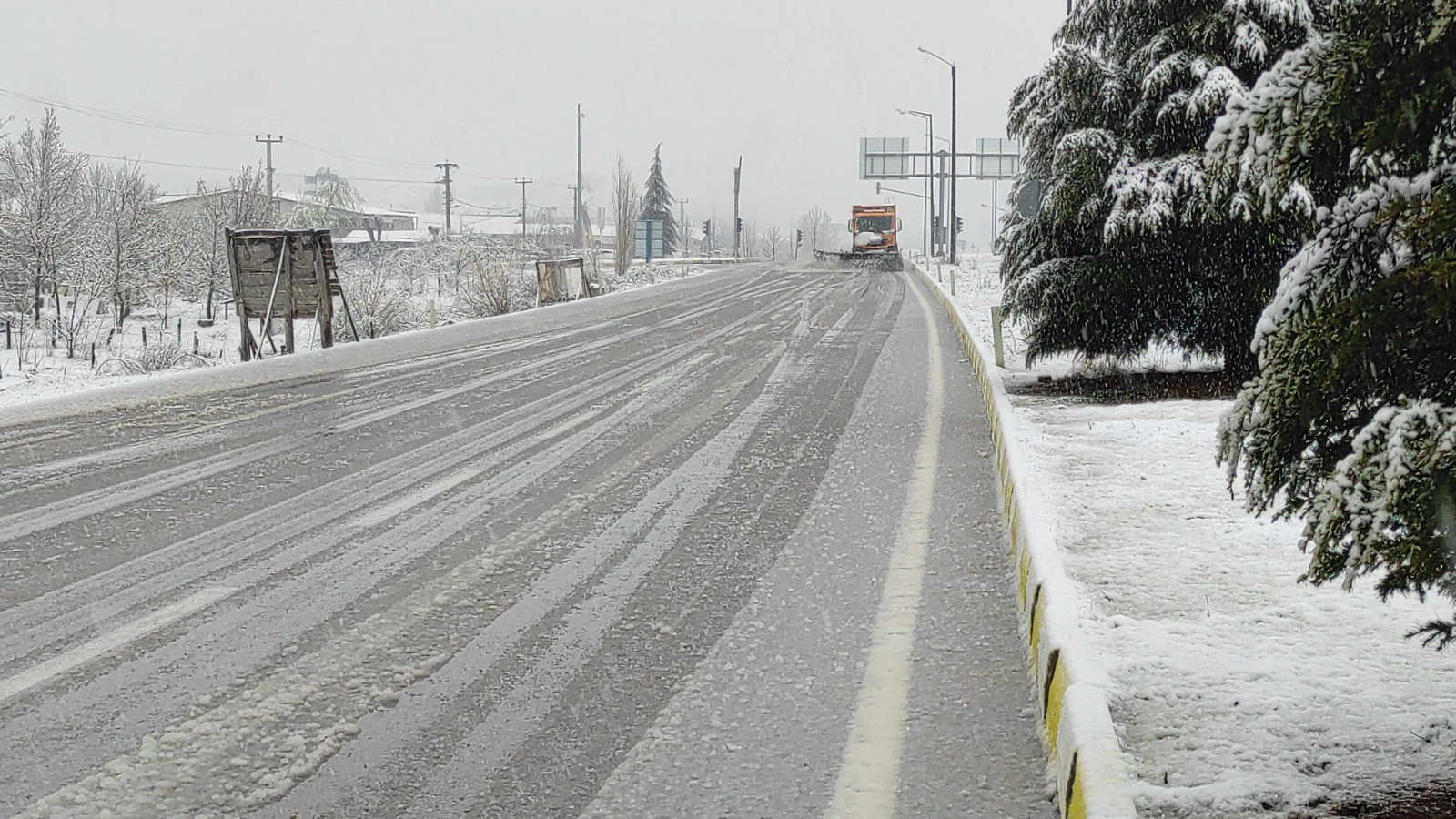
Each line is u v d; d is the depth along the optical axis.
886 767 4.62
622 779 4.55
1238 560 6.71
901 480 10.01
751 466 10.66
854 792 4.41
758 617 6.48
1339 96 3.72
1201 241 13.30
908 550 7.83
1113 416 12.16
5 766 4.66
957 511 8.93
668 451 11.36
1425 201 3.60
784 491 9.63
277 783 4.53
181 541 8.09
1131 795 3.79
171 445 11.63
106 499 9.31
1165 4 14.19
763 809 4.29
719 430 12.59
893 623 6.34
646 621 6.43
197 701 5.32
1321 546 3.57
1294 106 3.80
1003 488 9.52
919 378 16.94
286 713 5.18
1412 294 3.50
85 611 6.58
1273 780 3.94
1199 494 8.40
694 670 5.70
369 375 17.39
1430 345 3.58
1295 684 4.82
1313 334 3.68
